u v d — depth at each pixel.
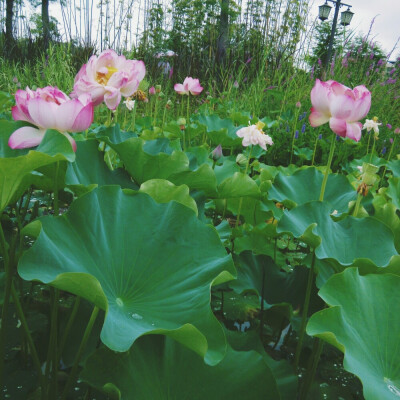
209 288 0.91
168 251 1.06
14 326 1.32
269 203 1.77
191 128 2.87
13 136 1.00
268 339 1.46
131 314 0.90
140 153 1.47
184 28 7.84
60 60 4.89
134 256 1.04
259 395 0.96
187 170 1.50
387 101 4.69
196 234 1.08
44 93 1.04
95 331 1.19
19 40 7.59
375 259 1.26
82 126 1.01
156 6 7.43
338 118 1.33
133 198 1.13
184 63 7.18
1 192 0.89
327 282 1.04
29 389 1.12
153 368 0.95
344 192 1.77
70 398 1.11
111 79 1.30
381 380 0.88
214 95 5.55
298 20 6.37
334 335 0.85
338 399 1.23
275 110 4.71
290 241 2.40
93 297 0.81
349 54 5.53
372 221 1.33
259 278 1.52
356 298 1.03
